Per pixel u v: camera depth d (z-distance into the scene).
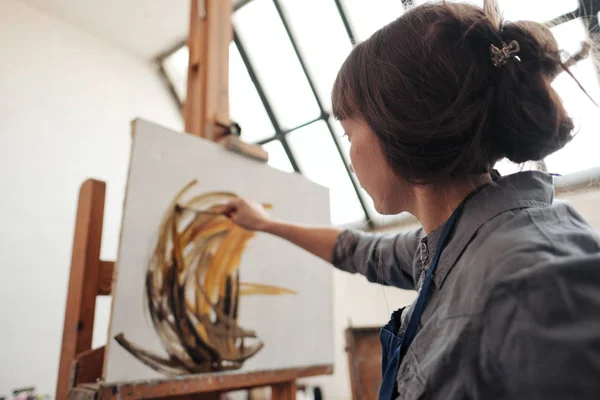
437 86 0.32
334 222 2.75
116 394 0.64
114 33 3.01
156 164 0.77
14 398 1.76
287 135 3.00
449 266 0.32
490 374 0.24
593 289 0.22
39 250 2.31
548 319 0.22
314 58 2.74
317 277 1.10
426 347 0.30
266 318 0.94
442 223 0.37
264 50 2.92
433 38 0.32
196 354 0.77
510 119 0.31
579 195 1.27
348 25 2.53
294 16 2.72
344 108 0.41
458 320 0.27
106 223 2.70
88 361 0.67
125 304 0.68
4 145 2.29
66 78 2.70
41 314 2.25
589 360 0.20
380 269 0.66
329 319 1.09
